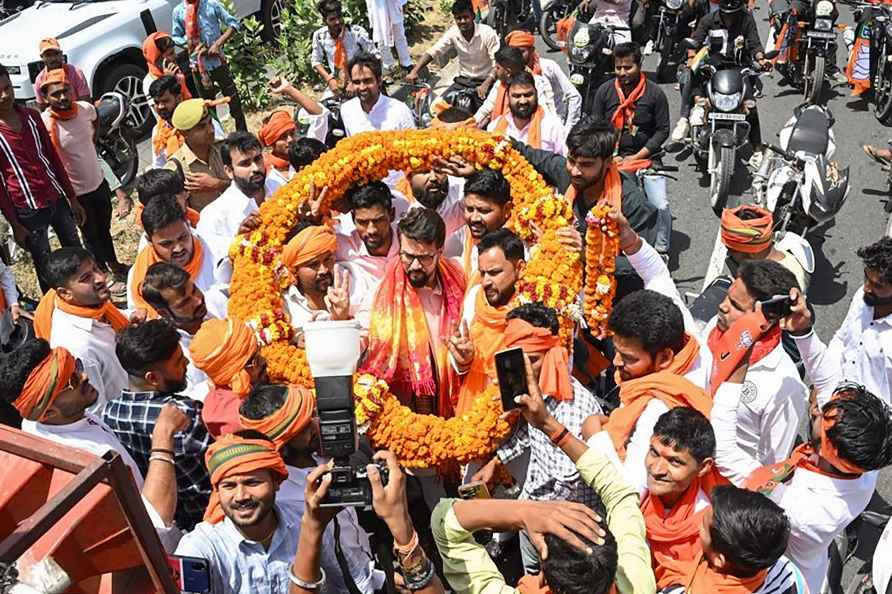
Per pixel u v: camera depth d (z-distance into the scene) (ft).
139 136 33.19
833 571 13.38
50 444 6.82
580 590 8.20
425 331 14.97
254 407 11.23
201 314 15.25
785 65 33.88
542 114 21.42
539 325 12.60
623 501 9.87
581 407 12.49
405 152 16.84
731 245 15.87
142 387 12.97
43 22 31.89
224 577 10.18
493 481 14.35
